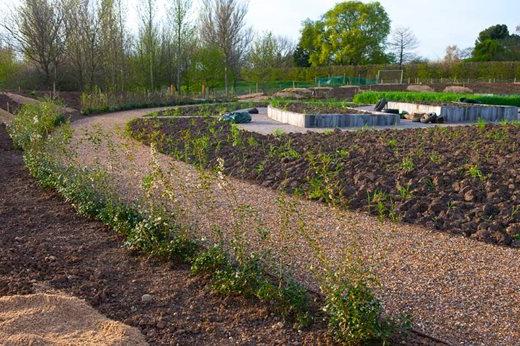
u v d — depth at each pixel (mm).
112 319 3807
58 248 5254
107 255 5121
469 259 5195
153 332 3648
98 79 28875
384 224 6258
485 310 4129
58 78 30922
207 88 34656
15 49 30406
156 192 6906
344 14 55781
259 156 10016
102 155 10844
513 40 54875
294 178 8227
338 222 6301
